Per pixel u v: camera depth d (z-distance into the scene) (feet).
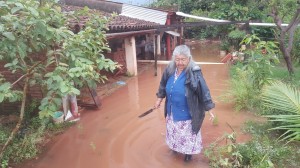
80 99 23.52
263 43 23.35
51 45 13.91
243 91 22.07
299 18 29.86
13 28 11.41
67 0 39.91
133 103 24.50
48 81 12.15
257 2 53.31
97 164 15.08
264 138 16.10
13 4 11.23
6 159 14.96
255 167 13.01
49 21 12.62
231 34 53.57
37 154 16.06
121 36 30.94
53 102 12.68
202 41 68.44
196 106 13.50
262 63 22.70
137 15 45.93
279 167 13.61
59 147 16.87
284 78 28.17
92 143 16.98
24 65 13.44
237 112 21.25
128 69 35.19
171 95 13.69
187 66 13.16
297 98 14.79
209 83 30.89
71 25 18.13
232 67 36.63
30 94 20.71
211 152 14.80
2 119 20.42
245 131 17.92
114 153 16.08
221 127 18.93
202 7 72.18
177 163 14.78
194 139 14.14
